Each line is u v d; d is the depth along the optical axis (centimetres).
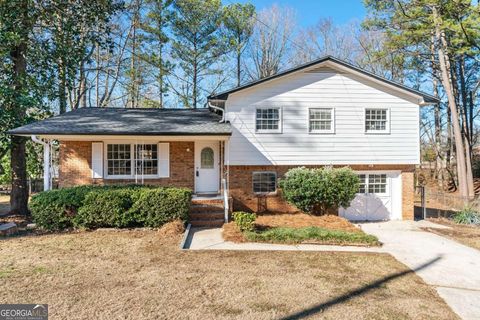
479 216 1242
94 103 2725
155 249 751
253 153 1273
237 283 546
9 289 503
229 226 961
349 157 1301
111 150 1292
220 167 1344
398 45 2012
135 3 2144
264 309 451
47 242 799
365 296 504
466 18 1619
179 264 644
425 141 3100
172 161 1327
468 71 2442
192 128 1180
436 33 1778
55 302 459
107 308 443
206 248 780
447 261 709
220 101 1270
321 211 1182
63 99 1534
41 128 1087
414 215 1431
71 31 1420
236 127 1268
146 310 439
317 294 506
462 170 1780
